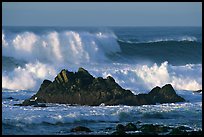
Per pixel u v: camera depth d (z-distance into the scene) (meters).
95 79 95.06
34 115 77.94
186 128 74.00
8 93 100.69
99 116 79.44
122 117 80.94
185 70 115.88
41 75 113.81
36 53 127.12
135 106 89.31
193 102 94.81
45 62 125.50
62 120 76.44
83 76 96.62
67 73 96.12
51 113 80.31
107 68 121.62
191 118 81.75
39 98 93.62
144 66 124.62
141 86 111.88
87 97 91.94
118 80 112.50
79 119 77.75
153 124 77.00
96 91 92.69
